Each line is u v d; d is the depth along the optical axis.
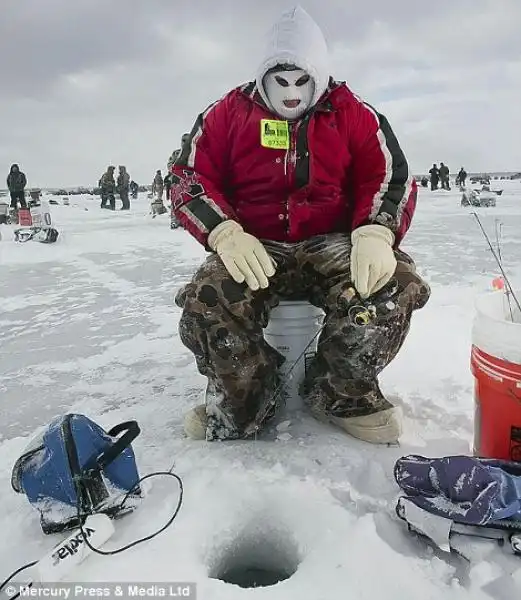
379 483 1.79
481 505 1.46
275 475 1.85
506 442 1.73
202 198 2.13
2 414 2.57
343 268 2.07
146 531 1.62
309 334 2.28
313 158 2.18
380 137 2.21
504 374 1.69
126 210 21.64
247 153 2.21
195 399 2.64
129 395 2.74
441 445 2.05
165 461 1.99
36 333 4.00
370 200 2.14
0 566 1.54
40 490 1.67
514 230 9.78
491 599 1.33
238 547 1.68
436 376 2.72
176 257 7.68
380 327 1.97
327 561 1.47
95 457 1.68
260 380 2.04
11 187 15.98
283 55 2.05
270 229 2.25
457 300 4.30
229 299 1.97
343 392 2.07
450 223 11.45
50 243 9.70
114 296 5.20
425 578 1.40
